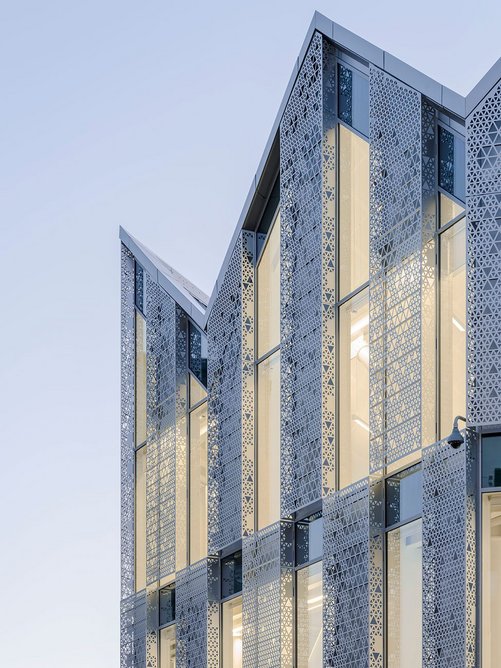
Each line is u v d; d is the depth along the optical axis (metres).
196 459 32.25
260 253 29.45
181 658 30.97
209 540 29.73
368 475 23.14
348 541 23.50
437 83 22.20
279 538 26.16
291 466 26.00
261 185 29.11
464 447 20.34
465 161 21.50
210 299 31.02
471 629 19.84
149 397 34.59
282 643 25.81
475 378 20.30
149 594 33.88
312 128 26.31
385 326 22.97
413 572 22.08
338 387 25.12
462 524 20.17
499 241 20.52
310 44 26.55
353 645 23.02
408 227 22.55
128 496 36.28
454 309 21.75
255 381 28.91
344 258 25.45
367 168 24.97
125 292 37.28
